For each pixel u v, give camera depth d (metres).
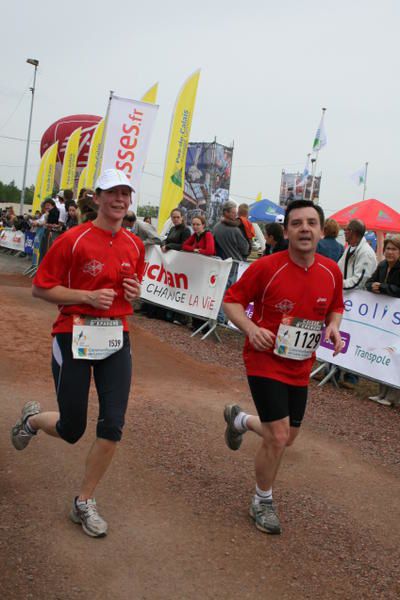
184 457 4.27
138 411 5.14
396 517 3.73
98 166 11.59
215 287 8.56
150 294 9.66
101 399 3.12
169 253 9.36
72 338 3.02
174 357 7.37
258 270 3.23
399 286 6.30
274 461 3.28
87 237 3.03
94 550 2.97
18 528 3.08
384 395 6.43
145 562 2.92
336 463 4.52
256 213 25.22
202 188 35.34
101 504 3.44
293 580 2.91
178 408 5.37
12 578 2.67
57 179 27.31
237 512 3.54
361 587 2.92
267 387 3.23
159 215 12.59
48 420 3.34
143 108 11.05
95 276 3.04
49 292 2.96
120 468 3.94
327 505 3.78
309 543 3.28
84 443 4.27
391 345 6.26
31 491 3.50
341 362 6.73
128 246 3.14
